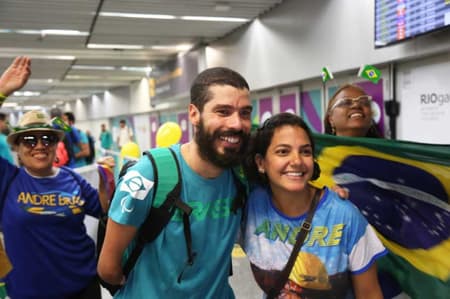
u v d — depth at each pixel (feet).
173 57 42.47
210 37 33.50
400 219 6.37
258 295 12.08
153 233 4.93
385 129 18.30
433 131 15.92
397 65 17.52
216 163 4.78
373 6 17.54
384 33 16.30
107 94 74.59
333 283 5.21
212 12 25.71
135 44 35.37
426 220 6.02
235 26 29.86
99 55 39.50
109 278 5.22
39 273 7.38
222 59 33.45
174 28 29.66
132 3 22.91
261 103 29.84
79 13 24.57
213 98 4.65
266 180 5.66
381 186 6.53
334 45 20.25
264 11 26.27
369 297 5.33
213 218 5.12
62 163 19.38
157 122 55.88
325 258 5.20
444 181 5.63
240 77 4.84
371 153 6.39
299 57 23.26
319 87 23.29
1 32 29.35
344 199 5.50
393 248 6.53
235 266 14.19
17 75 6.90
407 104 17.17
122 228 4.87
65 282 7.57
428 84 15.99
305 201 5.36
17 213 7.27
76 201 7.68
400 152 5.87
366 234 5.24
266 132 5.34
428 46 14.84
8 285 7.41
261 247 5.57
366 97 9.46
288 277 5.37
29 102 96.78
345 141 6.54
